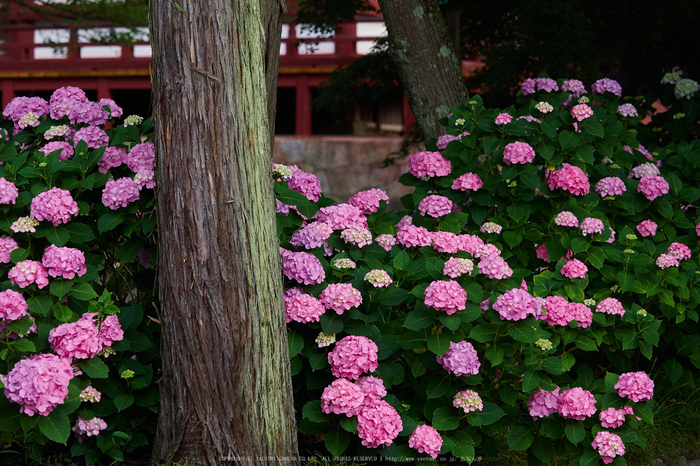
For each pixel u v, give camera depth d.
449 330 3.13
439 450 3.03
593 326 3.86
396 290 3.25
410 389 3.46
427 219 4.14
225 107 2.83
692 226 4.46
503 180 4.25
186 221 2.84
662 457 3.80
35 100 3.76
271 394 2.94
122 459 3.04
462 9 7.03
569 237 4.14
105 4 12.67
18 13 17.20
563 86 4.81
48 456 3.16
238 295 2.85
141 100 18.12
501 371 3.40
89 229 3.24
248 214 2.87
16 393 2.63
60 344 2.84
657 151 5.11
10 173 3.31
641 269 4.03
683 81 5.73
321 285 3.31
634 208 4.47
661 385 4.39
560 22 6.34
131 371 3.04
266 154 2.99
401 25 5.41
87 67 16.36
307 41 8.23
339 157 14.35
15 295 2.85
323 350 3.25
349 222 3.61
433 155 4.31
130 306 3.24
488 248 3.51
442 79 5.45
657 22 6.87
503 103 6.94
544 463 3.39
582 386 3.69
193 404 2.88
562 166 4.46
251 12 2.92
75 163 3.38
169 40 2.84
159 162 2.91
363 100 7.75
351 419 3.02
